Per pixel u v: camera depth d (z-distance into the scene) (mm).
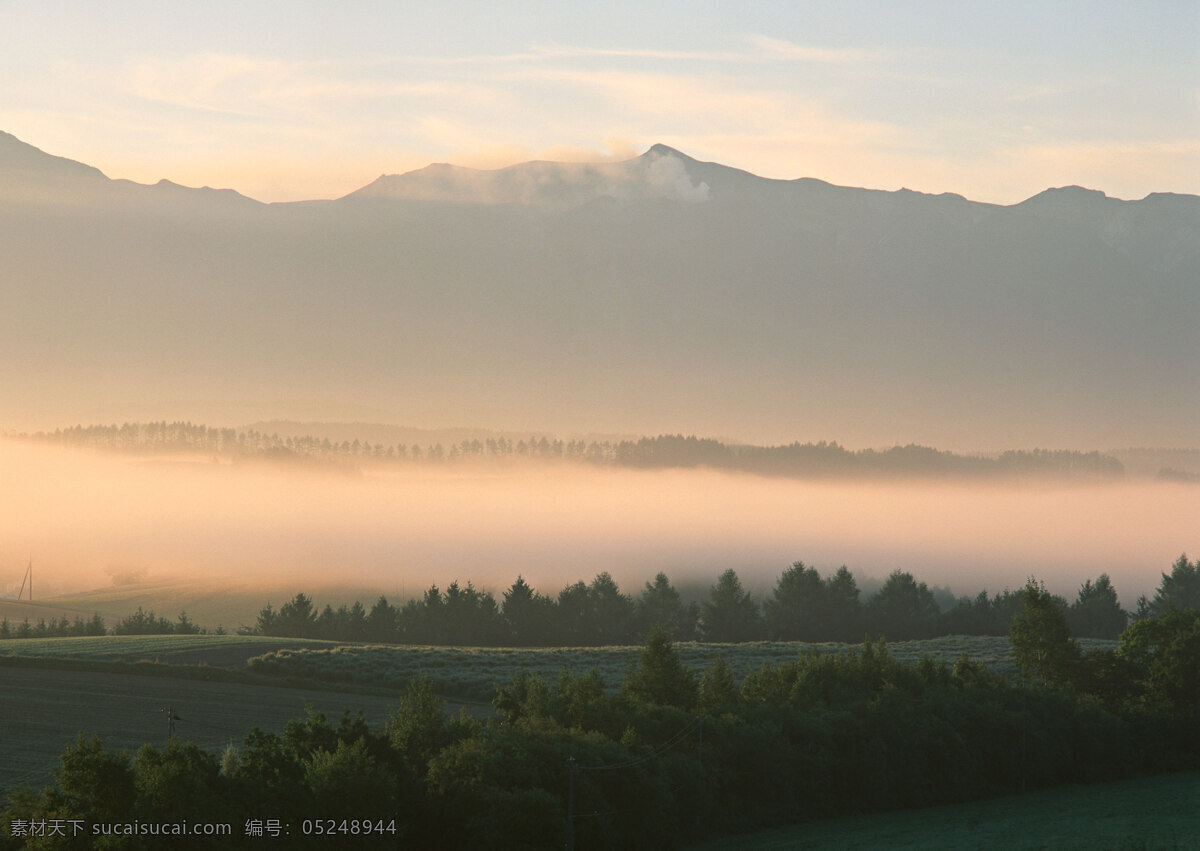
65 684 84125
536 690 67875
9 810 42156
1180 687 92438
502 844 50812
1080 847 55594
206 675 92875
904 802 74250
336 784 48375
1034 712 85000
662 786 58812
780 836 63000
